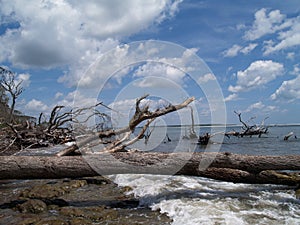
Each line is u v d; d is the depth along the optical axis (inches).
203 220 200.5
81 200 265.1
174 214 219.0
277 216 208.7
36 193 278.7
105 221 208.2
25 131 667.4
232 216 208.1
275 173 267.6
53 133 717.3
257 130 1619.1
